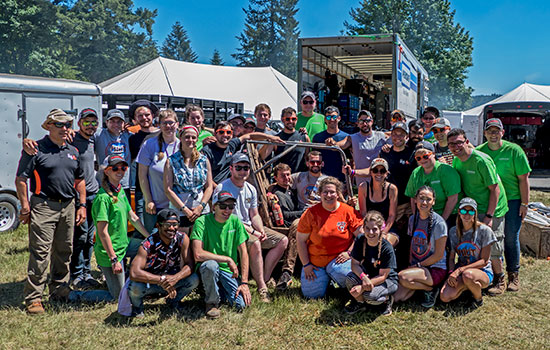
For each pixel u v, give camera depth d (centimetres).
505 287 509
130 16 4912
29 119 769
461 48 4259
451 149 492
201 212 476
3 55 3047
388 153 567
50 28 3284
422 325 415
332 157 638
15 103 755
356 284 429
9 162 757
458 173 502
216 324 413
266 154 599
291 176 578
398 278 445
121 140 567
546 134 2097
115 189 454
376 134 634
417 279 442
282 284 500
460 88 4241
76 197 479
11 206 762
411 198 514
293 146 568
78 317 429
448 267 463
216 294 428
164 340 382
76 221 481
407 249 500
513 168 501
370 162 629
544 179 1695
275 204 544
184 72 1858
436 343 382
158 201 493
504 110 1934
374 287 424
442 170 492
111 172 442
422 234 459
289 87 2067
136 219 475
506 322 421
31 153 430
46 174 440
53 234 447
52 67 3256
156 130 580
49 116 441
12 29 2997
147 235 477
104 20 4597
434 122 673
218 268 434
